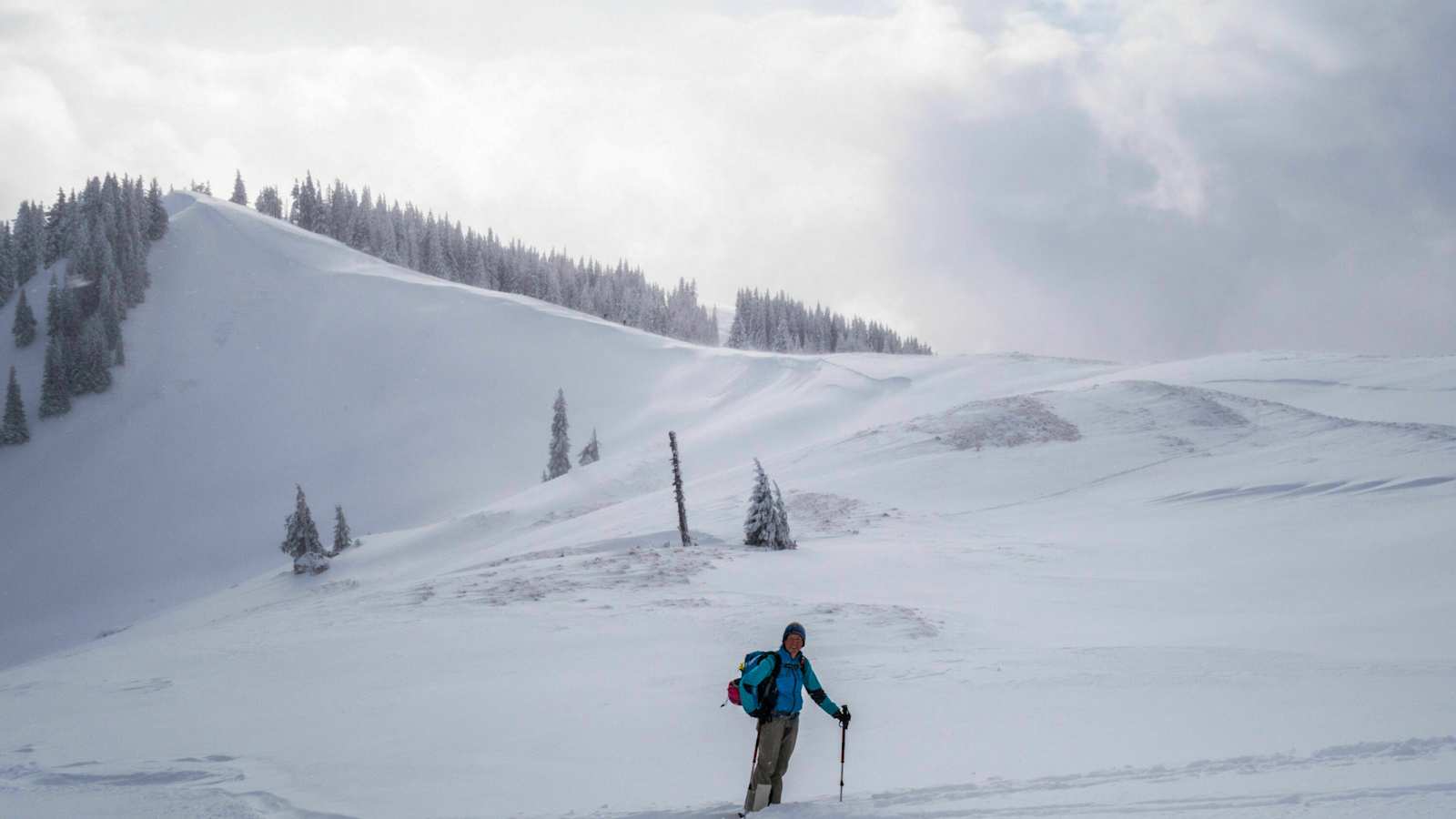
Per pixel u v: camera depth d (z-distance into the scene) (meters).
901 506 45.25
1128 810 6.00
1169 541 32.84
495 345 145.75
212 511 107.25
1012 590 25.58
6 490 112.00
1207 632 17.78
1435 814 5.27
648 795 7.82
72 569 96.31
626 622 20.31
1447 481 36.41
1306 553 28.00
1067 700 10.32
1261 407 56.56
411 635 19.58
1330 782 6.16
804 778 7.93
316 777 9.11
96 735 12.04
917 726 9.57
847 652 15.70
